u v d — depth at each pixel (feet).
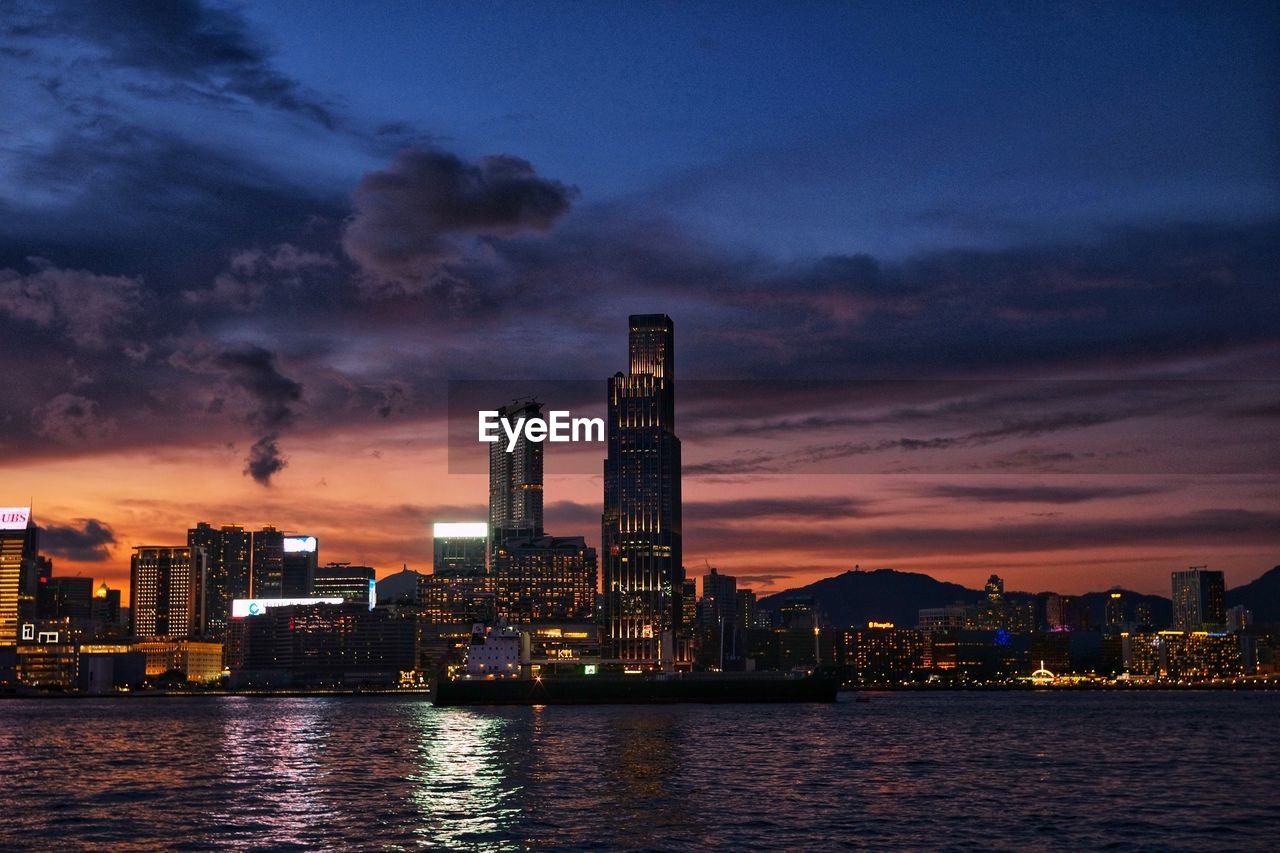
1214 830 321.52
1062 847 293.64
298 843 305.53
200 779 474.49
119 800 401.90
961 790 416.67
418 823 336.29
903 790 416.67
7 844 308.19
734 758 557.33
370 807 374.02
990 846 294.66
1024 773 483.92
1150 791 416.46
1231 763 538.88
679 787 426.51
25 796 416.67
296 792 420.36
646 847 293.23
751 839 304.50
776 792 409.49
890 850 288.30
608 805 374.02
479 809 366.22
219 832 323.98
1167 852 288.10
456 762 541.34
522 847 294.87
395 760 557.74
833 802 380.78
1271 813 357.00
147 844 306.35
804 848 290.97
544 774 478.59
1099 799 391.45
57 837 318.45
